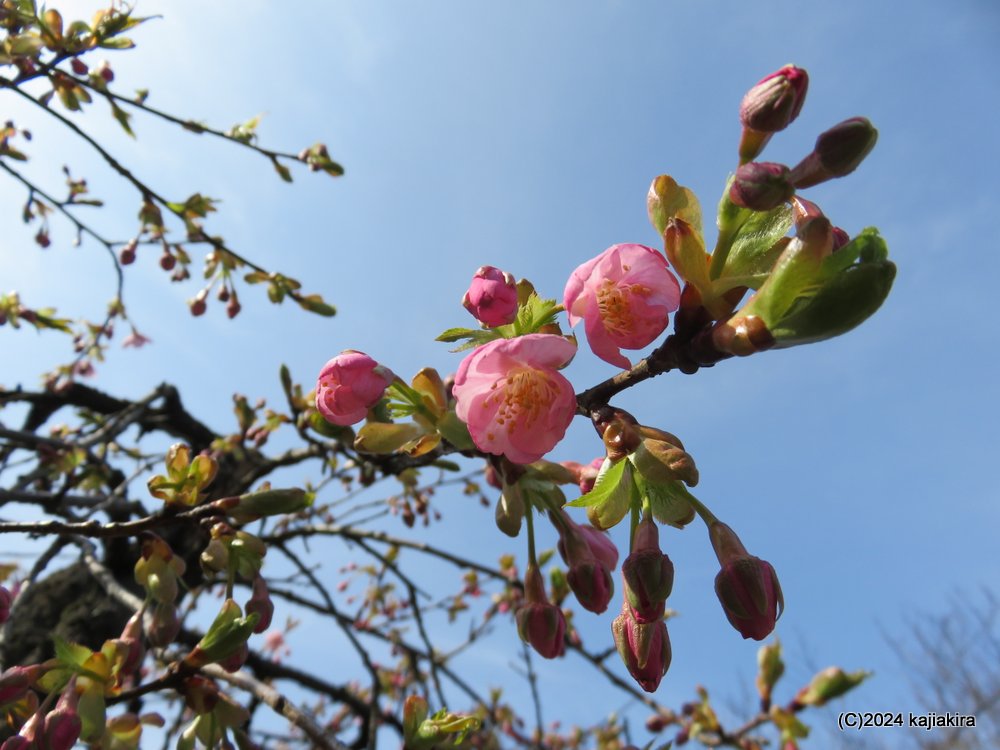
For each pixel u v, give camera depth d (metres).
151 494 0.20
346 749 0.22
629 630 0.15
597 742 0.62
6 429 0.40
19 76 0.32
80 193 0.46
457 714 0.20
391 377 0.17
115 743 0.19
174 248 0.45
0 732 0.22
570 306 0.16
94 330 0.57
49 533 0.20
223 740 0.19
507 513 0.18
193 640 0.47
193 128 0.38
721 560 0.15
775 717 0.38
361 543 0.48
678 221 0.15
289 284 0.42
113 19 0.32
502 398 0.16
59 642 0.18
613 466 0.15
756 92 0.15
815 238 0.13
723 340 0.14
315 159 0.40
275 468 0.43
